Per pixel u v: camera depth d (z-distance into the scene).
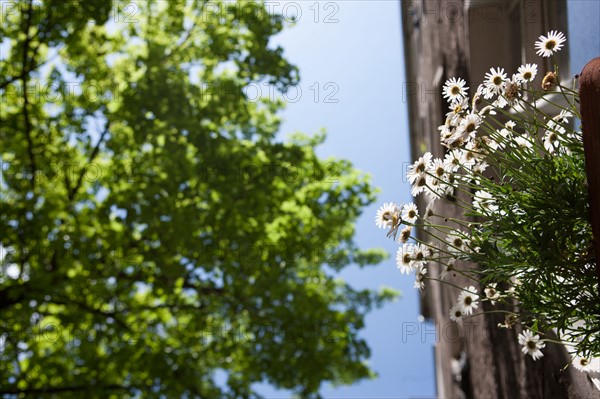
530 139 2.44
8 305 10.41
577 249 2.23
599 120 1.89
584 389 3.62
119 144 11.80
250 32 12.55
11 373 10.93
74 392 11.07
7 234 10.30
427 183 2.59
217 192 12.08
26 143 11.28
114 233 11.18
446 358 10.63
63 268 10.26
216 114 12.39
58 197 10.80
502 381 5.89
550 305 2.25
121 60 12.53
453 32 7.55
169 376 11.41
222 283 12.30
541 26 5.07
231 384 12.02
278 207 12.76
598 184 1.92
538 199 2.25
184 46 12.82
